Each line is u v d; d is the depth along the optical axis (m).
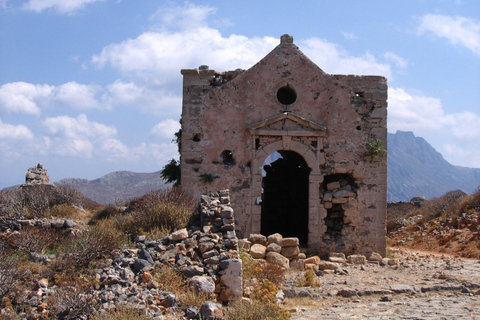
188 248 13.52
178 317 10.76
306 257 22.62
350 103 23.53
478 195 31.36
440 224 30.39
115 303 10.90
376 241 23.27
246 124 23.14
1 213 21.36
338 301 14.42
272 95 23.28
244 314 10.95
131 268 12.68
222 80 24.03
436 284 16.05
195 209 18.58
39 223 18.16
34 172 29.56
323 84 23.48
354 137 23.45
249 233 22.70
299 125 23.14
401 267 20.48
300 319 11.83
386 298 14.46
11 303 10.90
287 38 23.61
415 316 11.85
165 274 12.34
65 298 10.78
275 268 16.36
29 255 13.59
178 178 25.38
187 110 23.17
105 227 17.19
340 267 19.50
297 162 31.86
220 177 22.94
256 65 23.34
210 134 23.08
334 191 23.41
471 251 24.00
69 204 26.09
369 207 23.36
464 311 12.32
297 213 31.25
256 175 22.84
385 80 23.78
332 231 23.52
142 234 16.45
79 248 13.32
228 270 12.32
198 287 11.84
